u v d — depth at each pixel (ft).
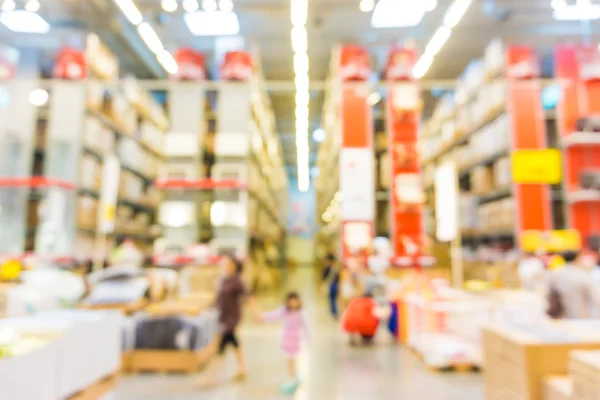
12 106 27.40
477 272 26.32
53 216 24.84
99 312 10.63
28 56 29.27
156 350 14.56
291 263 88.07
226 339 13.67
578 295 11.46
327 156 47.57
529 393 7.41
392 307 21.27
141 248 36.06
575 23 40.81
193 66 30.45
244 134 29.81
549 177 23.89
